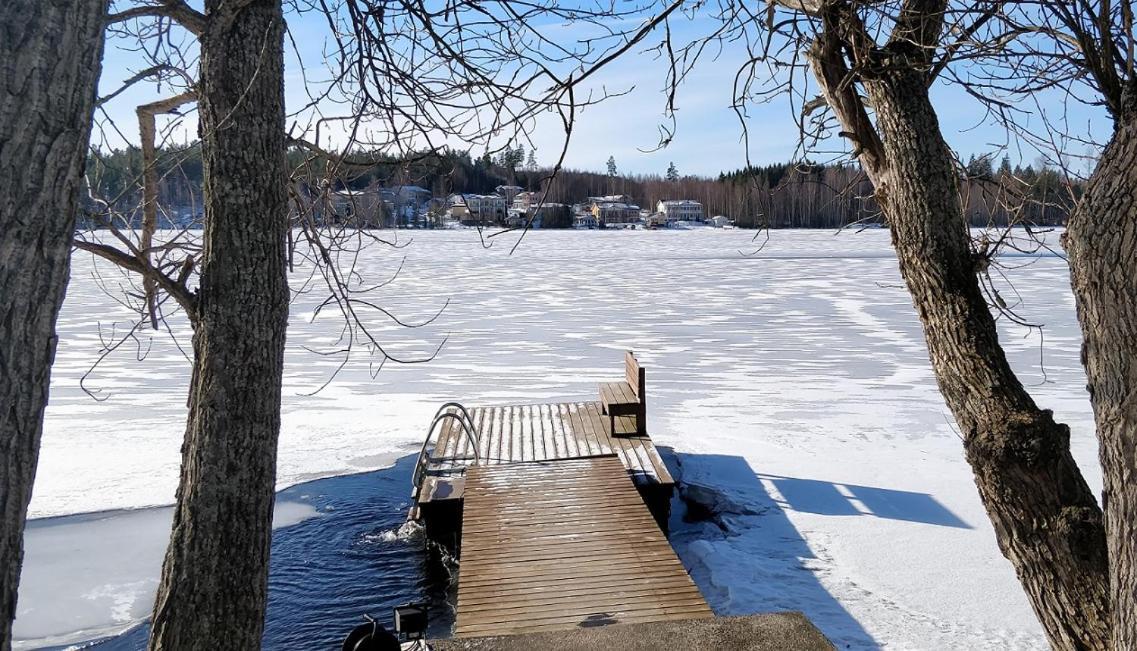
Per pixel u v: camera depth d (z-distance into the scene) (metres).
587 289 27.77
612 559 5.55
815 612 5.61
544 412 9.93
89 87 1.36
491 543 5.87
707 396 12.16
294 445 10.14
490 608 4.85
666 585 5.14
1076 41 1.95
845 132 2.65
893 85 2.41
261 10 2.60
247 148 2.55
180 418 11.12
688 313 21.48
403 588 6.53
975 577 6.11
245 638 2.58
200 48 2.60
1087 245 1.64
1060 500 1.99
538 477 7.40
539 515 6.43
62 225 1.34
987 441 2.07
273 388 2.63
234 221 2.55
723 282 29.83
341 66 2.97
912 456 9.10
